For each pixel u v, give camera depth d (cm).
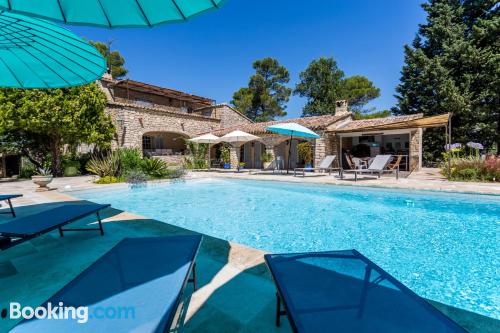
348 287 162
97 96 1526
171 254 213
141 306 139
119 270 183
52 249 337
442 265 354
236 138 1471
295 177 1223
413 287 297
